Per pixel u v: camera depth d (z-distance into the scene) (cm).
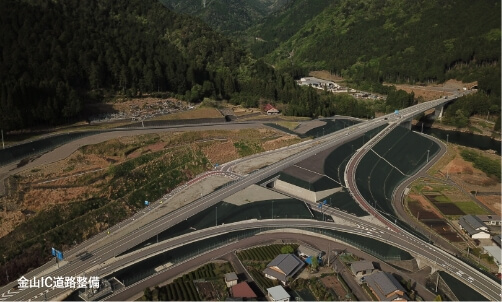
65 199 15838
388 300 11631
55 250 12938
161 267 13000
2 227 13862
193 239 14388
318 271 13012
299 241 14625
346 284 12388
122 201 16838
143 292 11838
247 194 17500
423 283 12769
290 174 19125
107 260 13312
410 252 13950
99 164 18488
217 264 13138
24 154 18150
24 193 15425
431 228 16825
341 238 14750
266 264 13225
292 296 11869
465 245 15538
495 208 18650
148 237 14412
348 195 18025
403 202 19200
